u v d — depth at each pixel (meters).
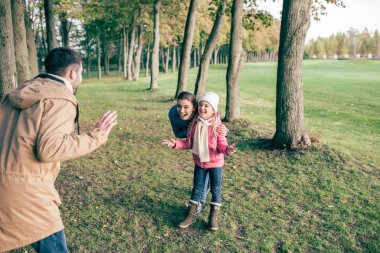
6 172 2.44
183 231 4.37
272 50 83.88
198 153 4.26
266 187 5.82
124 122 11.77
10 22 6.72
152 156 7.70
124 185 5.87
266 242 4.13
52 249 2.65
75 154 2.48
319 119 12.25
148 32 33.97
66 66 2.64
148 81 32.12
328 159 6.89
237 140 8.78
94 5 23.86
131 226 4.46
